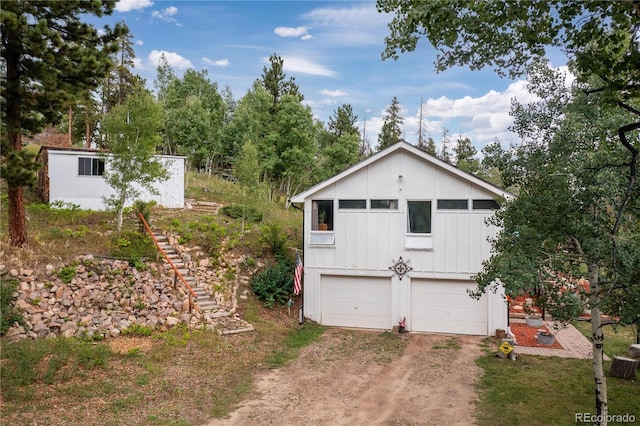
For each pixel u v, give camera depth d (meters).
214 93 52.75
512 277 7.67
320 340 16.25
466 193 17.30
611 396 11.09
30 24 13.25
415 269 17.84
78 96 15.29
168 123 42.84
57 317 13.08
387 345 15.81
